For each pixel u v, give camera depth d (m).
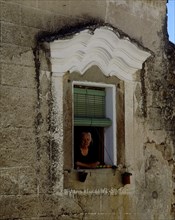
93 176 7.50
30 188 6.80
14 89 6.71
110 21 7.89
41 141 6.95
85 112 7.64
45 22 7.07
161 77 8.61
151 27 8.52
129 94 8.06
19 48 6.78
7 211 6.55
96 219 7.52
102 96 7.86
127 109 8.03
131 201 8.00
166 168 8.62
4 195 6.53
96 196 7.53
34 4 6.96
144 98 8.30
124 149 7.96
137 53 7.97
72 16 7.38
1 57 6.60
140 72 8.26
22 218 6.70
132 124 8.10
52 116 7.07
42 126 6.97
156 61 8.53
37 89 6.94
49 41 6.90
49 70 7.07
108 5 7.86
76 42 7.19
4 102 6.60
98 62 7.60
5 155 6.57
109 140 7.86
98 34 7.40
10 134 6.63
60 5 7.24
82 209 7.35
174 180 8.74
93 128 7.95
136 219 8.05
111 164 7.81
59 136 7.14
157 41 8.60
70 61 7.25
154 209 8.37
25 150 6.77
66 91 7.26
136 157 8.14
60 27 7.23
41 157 6.93
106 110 7.89
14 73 6.72
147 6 8.48
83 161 7.62
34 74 6.92
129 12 8.18
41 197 6.90
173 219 8.68
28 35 6.88
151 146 8.40
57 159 7.09
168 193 8.62
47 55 7.04
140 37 8.34
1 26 6.62
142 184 8.20
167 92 8.70
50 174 7.01
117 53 7.73
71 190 7.23
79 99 7.59
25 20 6.86
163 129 8.60
